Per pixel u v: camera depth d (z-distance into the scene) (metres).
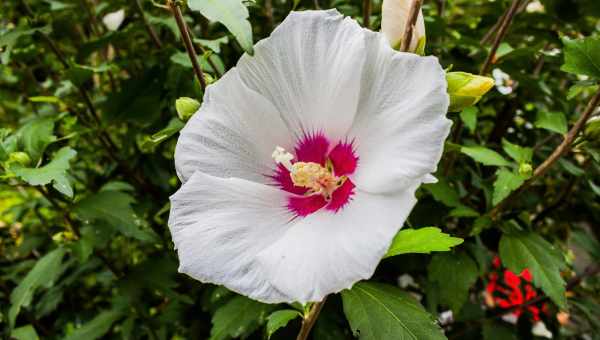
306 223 0.17
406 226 0.28
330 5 0.33
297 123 0.19
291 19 0.18
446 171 0.31
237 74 0.18
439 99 0.14
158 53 0.34
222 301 0.31
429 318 0.20
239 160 0.18
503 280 0.41
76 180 0.37
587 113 0.23
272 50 0.18
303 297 0.14
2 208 0.53
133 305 0.32
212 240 0.16
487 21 0.37
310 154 0.19
